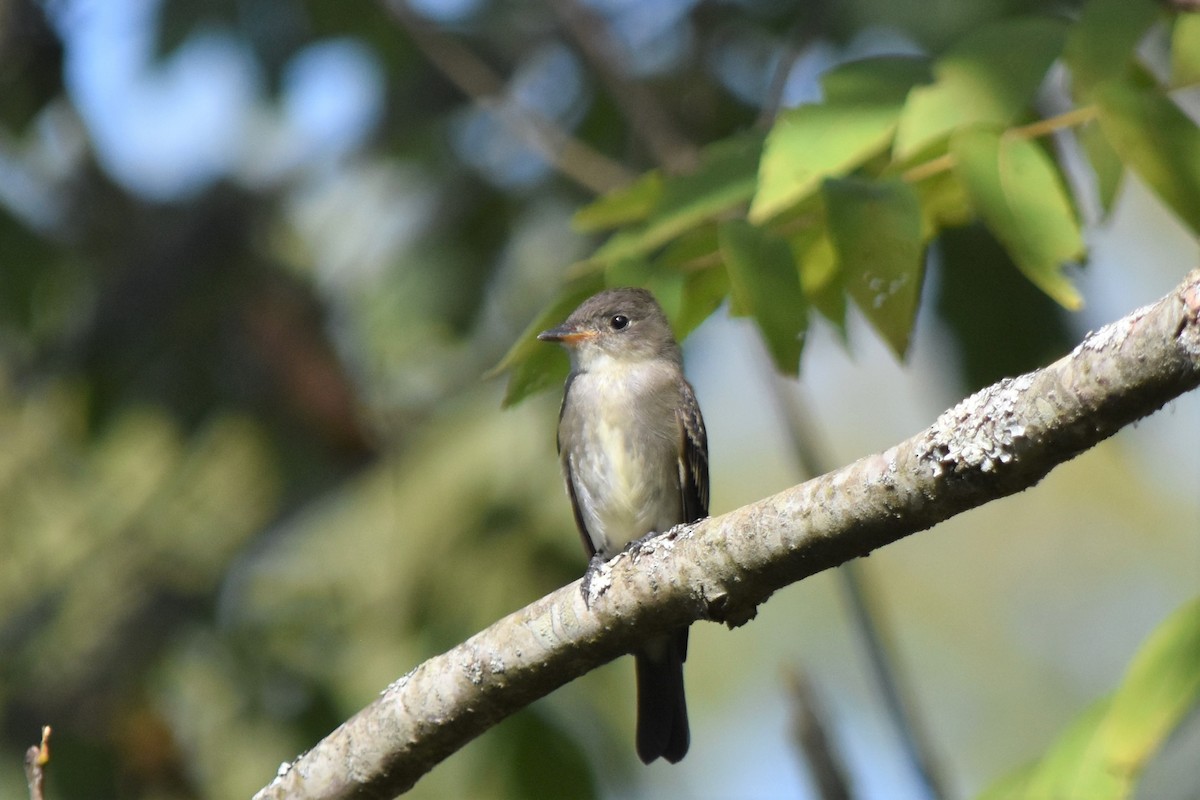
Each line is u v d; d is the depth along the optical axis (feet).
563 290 21.59
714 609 18.08
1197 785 21.98
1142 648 16.89
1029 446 15.33
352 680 40.09
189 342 41.81
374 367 41.57
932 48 32.99
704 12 37.14
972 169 19.17
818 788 24.29
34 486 42.88
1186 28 19.80
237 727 40.47
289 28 37.93
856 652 50.67
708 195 21.17
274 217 41.55
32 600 42.22
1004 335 33.04
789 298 19.25
